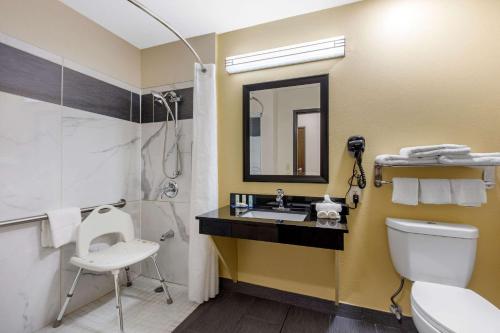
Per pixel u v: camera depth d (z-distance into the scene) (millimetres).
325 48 1567
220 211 1624
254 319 1568
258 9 1630
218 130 1901
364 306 1555
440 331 927
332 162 1607
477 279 1344
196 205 1728
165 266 2047
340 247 1190
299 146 1687
